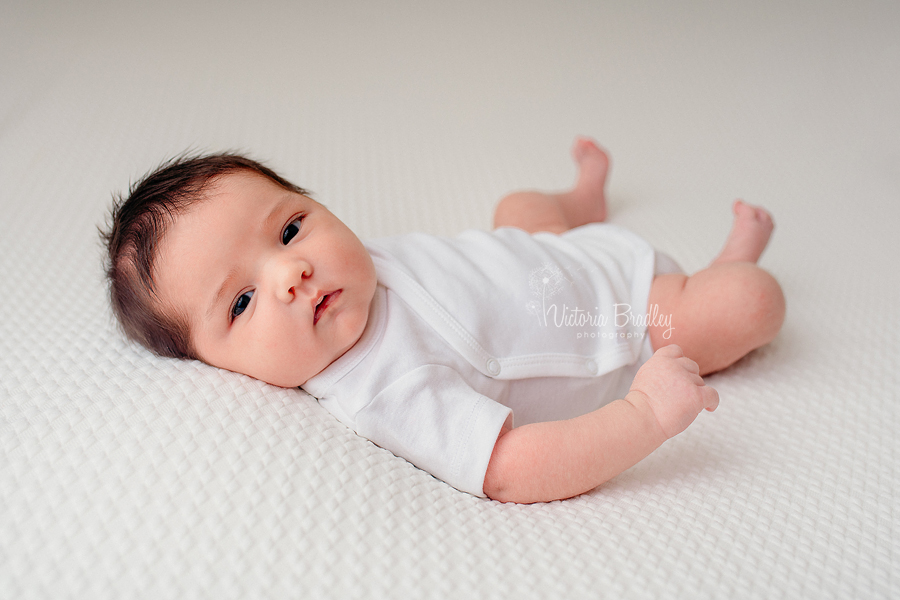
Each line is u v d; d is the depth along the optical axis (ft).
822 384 4.37
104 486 3.01
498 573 2.90
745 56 9.11
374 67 9.32
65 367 3.65
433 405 3.71
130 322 3.84
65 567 2.75
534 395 4.26
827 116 7.73
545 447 3.52
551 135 7.91
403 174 7.00
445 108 8.42
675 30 9.95
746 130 7.68
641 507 3.38
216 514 2.94
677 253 5.86
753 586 2.88
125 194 6.09
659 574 2.91
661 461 3.85
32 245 5.22
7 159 6.55
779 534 3.18
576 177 7.11
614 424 3.57
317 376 3.87
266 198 3.81
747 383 4.50
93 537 2.84
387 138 7.70
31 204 5.85
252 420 3.37
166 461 3.10
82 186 6.24
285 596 2.71
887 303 5.07
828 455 3.77
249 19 10.39
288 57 9.42
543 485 3.52
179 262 3.65
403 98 8.60
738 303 4.37
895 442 3.84
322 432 3.48
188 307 3.67
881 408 4.11
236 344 3.69
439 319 4.05
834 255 5.68
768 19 9.88
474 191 6.82
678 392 3.59
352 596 2.74
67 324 4.14
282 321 3.61
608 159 6.40
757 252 5.27
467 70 9.32
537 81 9.04
